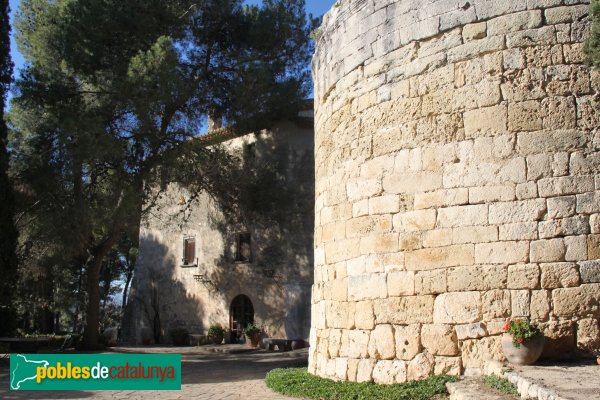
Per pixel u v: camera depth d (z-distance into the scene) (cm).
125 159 2116
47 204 2000
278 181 2530
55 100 2091
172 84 2084
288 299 2398
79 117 1944
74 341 2388
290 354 2028
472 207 856
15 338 2172
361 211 984
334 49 1130
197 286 2748
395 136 951
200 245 2778
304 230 2436
